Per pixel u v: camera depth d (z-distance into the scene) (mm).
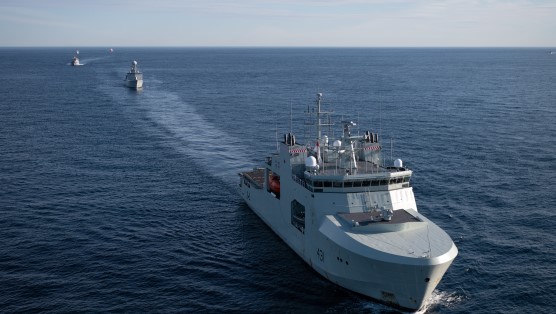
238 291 48594
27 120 140375
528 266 53312
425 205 71750
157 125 133000
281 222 59875
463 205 71750
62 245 58062
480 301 46844
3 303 45156
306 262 54094
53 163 94375
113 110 160250
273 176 63500
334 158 59844
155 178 85438
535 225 64250
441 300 47000
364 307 46250
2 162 94438
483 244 58688
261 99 187625
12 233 61125
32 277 50156
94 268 52531
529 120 140875
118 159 97625
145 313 44469
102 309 44875
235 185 82562
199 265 53844
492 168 91062
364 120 140750
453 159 97562
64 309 44625
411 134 121188
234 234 62750
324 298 47688
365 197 51562
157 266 53344
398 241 45281
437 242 44969
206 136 118500
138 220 66625
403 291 44188
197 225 65375
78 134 121125
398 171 53625
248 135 119688
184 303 46250
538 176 85938
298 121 138625
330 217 49500
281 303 46656
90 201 73438
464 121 139500
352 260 45188
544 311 45188
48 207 70625
